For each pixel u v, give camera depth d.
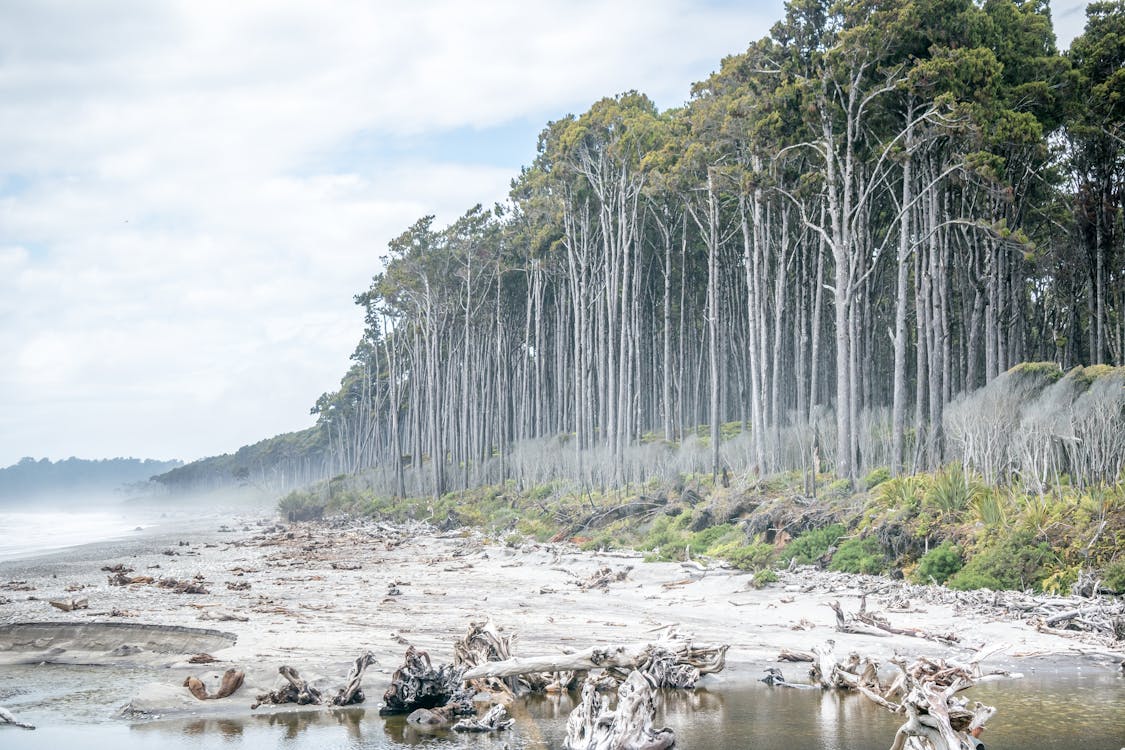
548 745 13.05
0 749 12.80
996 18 41.81
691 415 76.25
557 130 69.81
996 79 37.88
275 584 34.78
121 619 23.72
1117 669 17.56
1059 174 47.88
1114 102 39.78
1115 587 22.62
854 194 47.97
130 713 14.97
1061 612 21.45
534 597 29.88
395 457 94.06
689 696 16.25
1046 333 54.53
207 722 14.44
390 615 25.30
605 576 33.34
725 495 42.75
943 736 10.97
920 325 38.81
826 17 44.00
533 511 59.75
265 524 94.69
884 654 19.09
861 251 46.06
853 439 38.72
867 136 44.78
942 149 41.38
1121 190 41.22
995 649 12.48
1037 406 29.62
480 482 81.38
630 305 67.56
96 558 51.03
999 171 36.47
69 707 15.42
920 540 28.88
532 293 90.19
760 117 45.38
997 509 27.22
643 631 22.22
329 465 162.25
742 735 13.42
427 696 14.89
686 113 60.19
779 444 46.31
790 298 62.22
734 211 61.59
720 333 65.12
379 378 125.12
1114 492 25.72
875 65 41.62
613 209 69.25
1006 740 12.72
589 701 13.12
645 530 44.72
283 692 15.71
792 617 24.30
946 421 34.19
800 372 51.25
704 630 22.50
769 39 45.12
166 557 51.03
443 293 91.94
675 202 67.12
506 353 88.69
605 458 60.31
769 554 33.28
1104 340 42.69
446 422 95.50
